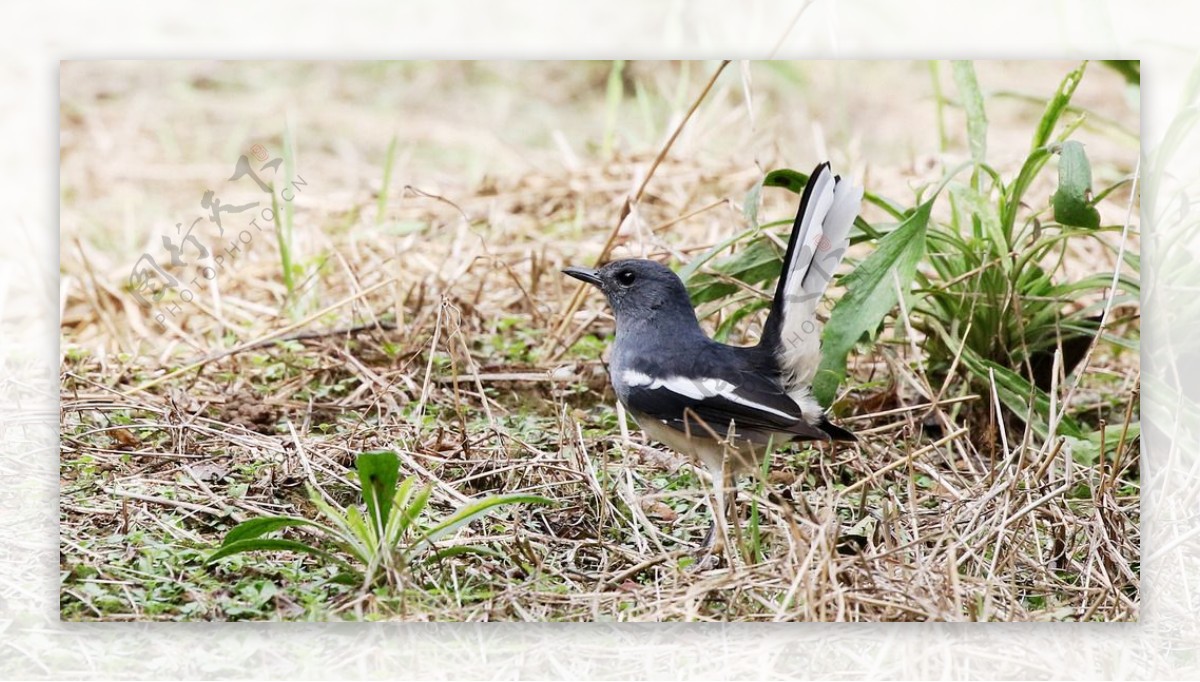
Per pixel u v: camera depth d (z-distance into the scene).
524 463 10.18
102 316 12.90
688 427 8.98
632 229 14.45
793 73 17.84
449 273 13.79
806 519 8.69
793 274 9.73
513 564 9.03
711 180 15.49
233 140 17.47
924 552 9.00
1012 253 10.73
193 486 9.95
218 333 12.95
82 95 18.33
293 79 19.55
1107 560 9.15
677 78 19.42
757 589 8.39
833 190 9.77
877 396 11.53
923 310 11.16
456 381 10.69
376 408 11.53
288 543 8.45
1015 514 8.99
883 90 18.77
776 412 9.28
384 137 17.92
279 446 10.42
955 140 17.30
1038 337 11.28
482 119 18.70
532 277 13.40
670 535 9.64
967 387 11.07
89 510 9.55
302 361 12.20
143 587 8.68
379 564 8.51
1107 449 10.38
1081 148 10.09
